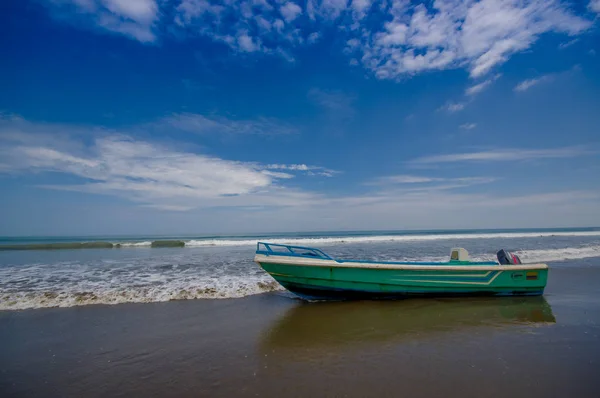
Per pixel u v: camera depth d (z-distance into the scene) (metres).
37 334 6.42
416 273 8.88
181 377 4.64
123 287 10.09
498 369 4.73
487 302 8.80
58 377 4.69
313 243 32.72
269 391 4.20
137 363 5.12
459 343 5.85
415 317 7.52
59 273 12.82
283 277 8.90
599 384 4.26
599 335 6.18
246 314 7.80
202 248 26.97
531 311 7.92
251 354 5.44
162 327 6.85
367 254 19.17
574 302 8.73
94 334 6.43
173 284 10.57
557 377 4.46
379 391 4.14
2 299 8.70
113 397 4.14
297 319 7.41
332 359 5.20
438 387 4.22
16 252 22.66
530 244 27.17
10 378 4.67
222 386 4.37
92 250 24.62
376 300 9.08
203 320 7.32
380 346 5.75
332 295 9.00
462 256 10.05
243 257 18.88
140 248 26.86
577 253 19.08
